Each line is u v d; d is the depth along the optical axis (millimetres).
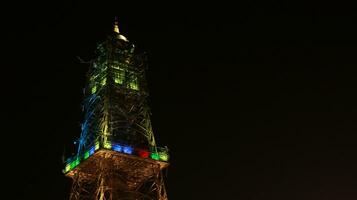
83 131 85188
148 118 86500
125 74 91562
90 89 91688
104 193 72438
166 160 81188
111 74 89250
